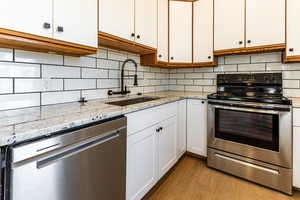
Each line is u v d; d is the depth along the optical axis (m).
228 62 2.20
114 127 0.96
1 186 0.58
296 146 1.38
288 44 1.56
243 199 1.38
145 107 1.27
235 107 1.63
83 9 1.09
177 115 1.87
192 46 2.15
